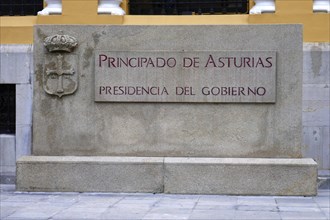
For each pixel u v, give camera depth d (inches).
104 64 405.1
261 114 398.9
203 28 400.8
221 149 402.0
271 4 513.7
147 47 405.1
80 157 405.7
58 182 402.6
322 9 500.7
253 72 397.7
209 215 326.3
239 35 399.2
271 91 395.9
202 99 400.5
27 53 501.7
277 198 380.5
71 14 523.5
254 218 318.7
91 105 408.5
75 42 405.4
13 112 515.2
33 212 336.8
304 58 482.3
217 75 399.9
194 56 400.8
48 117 410.9
